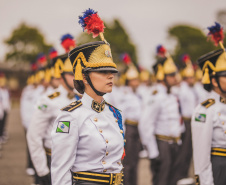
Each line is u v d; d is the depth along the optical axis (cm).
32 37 6544
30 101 1208
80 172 370
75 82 387
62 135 365
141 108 1036
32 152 561
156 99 759
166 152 757
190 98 1155
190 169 1132
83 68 375
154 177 769
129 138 959
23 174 1050
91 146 368
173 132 768
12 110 3888
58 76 595
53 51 769
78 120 370
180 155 788
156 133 770
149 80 1739
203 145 486
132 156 921
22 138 1812
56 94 580
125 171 887
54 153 368
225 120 489
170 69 791
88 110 379
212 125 488
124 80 1123
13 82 6112
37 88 1259
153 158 763
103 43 378
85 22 395
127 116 1024
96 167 368
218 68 504
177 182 866
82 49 374
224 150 487
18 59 6462
